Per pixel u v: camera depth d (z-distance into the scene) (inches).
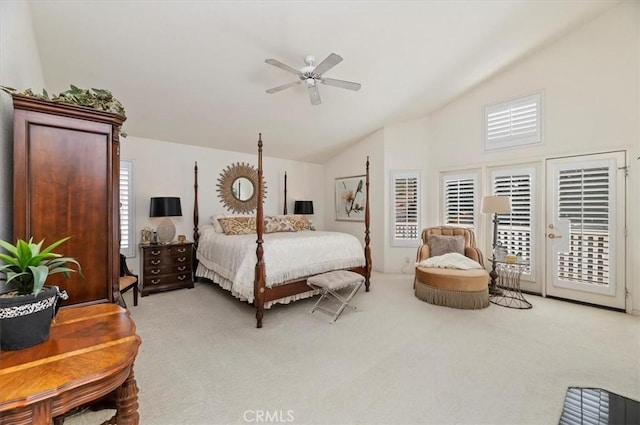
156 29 101.3
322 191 263.7
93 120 67.6
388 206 213.6
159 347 96.2
